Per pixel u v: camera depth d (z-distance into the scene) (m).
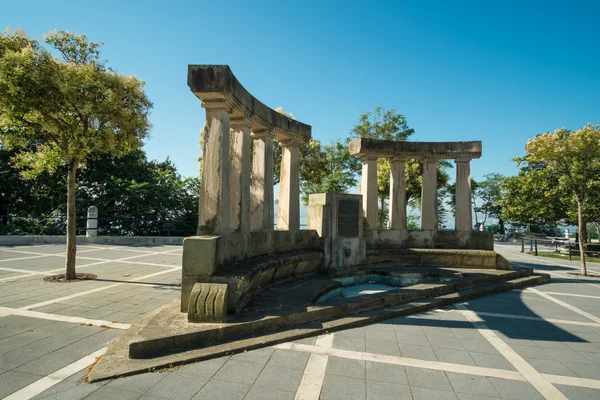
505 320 5.91
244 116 7.05
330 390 3.33
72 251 8.23
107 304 6.08
